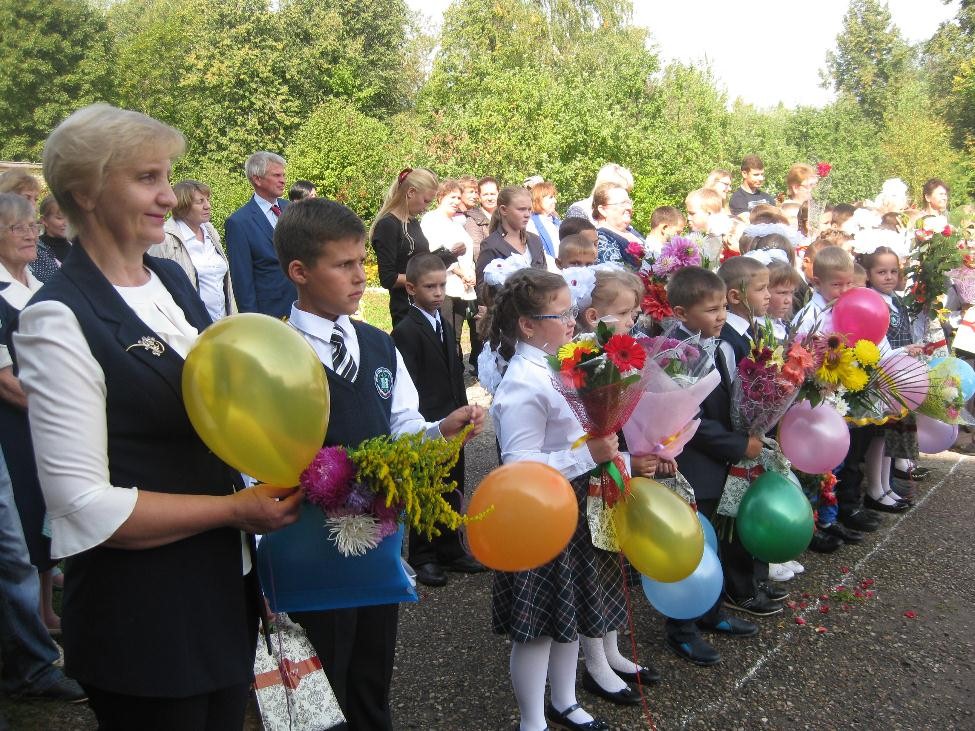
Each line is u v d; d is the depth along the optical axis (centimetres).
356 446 239
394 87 3941
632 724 322
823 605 424
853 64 5069
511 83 1627
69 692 331
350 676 253
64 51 3722
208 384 182
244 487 212
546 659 297
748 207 925
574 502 236
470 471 620
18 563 324
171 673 181
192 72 3275
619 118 1620
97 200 186
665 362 302
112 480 181
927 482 628
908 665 372
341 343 244
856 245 613
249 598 209
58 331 174
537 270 307
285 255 241
